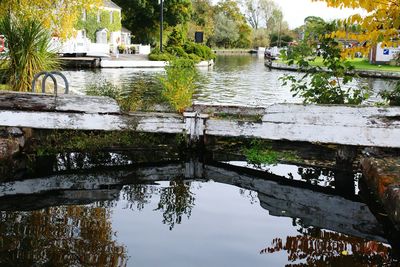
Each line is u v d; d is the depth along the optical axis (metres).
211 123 7.29
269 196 5.62
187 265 3.73
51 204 5.07
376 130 6.35
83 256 3.78
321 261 3.88
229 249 4.07
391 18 5.41
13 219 4.55
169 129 7.28
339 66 7.65
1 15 13.58
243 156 7.43
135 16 58.97
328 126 6.57
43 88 7.31
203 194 5.62
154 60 37.78
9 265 3.56
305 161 7.08
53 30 14.70
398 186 4.88
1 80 9.82
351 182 6.25
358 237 4.43
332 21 7.52
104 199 5.30
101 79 23.22
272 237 4.38
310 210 5.17
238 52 92.38
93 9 15.95
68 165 6.67
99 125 6.97
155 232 4.37
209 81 25.30
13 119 6.69
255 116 8.34
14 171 6.25
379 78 29.83
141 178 6.24
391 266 3.80
